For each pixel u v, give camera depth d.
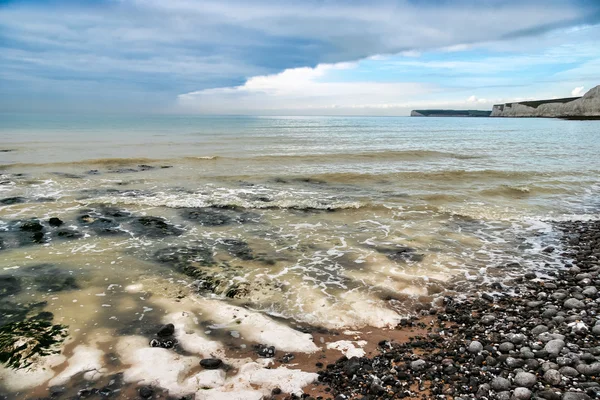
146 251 8.98
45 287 6.95
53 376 4.50
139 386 4.38
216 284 7.21
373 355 5.18
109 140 33.09
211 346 5.21
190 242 9.70
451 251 9.34
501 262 8.70
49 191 14.72
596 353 4.87
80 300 6.48
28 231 10.19
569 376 4.44
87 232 10.29
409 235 10.48
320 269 8.08
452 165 22.91
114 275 7.57
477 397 4.25
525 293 7.20
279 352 5.16
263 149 29.00
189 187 16.06
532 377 4.41
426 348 5.38
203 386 4.40
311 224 11.48
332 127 67.62
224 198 14.27
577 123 88.88
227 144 32.16
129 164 21.11
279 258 8.69
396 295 6.98
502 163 23.86
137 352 5.02
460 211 13.03
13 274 7.48
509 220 12.12
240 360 4.95
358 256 8.87
